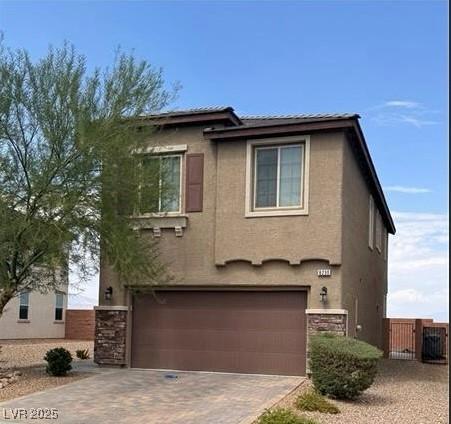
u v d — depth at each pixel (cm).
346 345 1343
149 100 1636
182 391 1406
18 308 3278
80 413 1170
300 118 1855
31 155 1535
